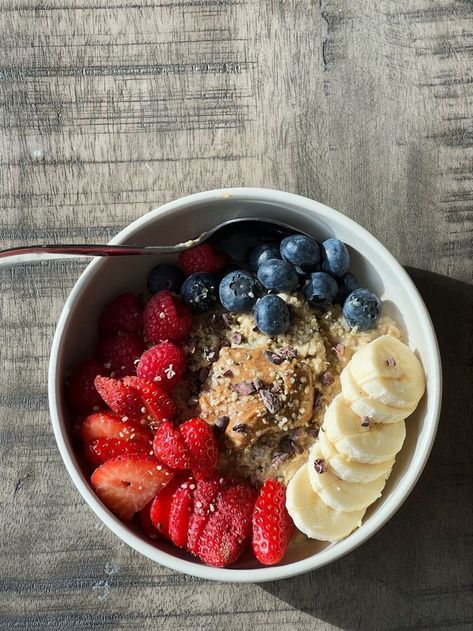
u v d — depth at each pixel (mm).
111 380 341
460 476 386
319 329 363
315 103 395
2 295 394
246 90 395
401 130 394
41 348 393
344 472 337
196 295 360
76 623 387
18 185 396
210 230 368
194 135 395
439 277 390
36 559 389
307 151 393
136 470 337
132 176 394
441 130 394
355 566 385
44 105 398
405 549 385
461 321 389
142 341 366
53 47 399
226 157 394
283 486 346
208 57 397
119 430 344
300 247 350
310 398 348
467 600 383
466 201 392
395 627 382
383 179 392
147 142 395
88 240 394
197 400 356
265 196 348
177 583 388
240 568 344
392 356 345
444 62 396
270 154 393
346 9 397
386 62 396
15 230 395
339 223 350
